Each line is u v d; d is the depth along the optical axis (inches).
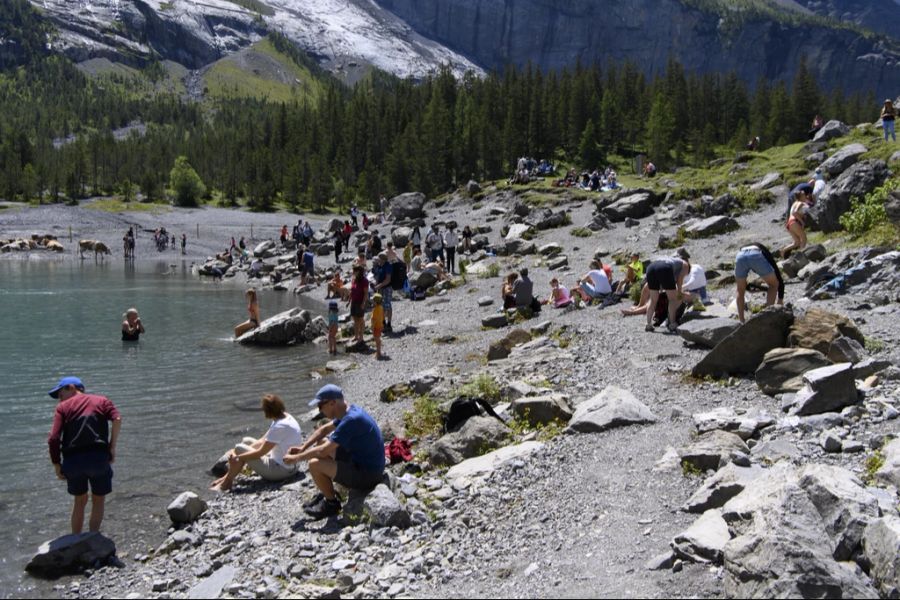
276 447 460.1
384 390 641.6
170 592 315.6
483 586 280.1
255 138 6397.6
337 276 1448.1
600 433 427.8
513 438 448.5
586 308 893.2
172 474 475.2
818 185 1087.6
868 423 379.9
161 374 783.1
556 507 341.4
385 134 5236.2
